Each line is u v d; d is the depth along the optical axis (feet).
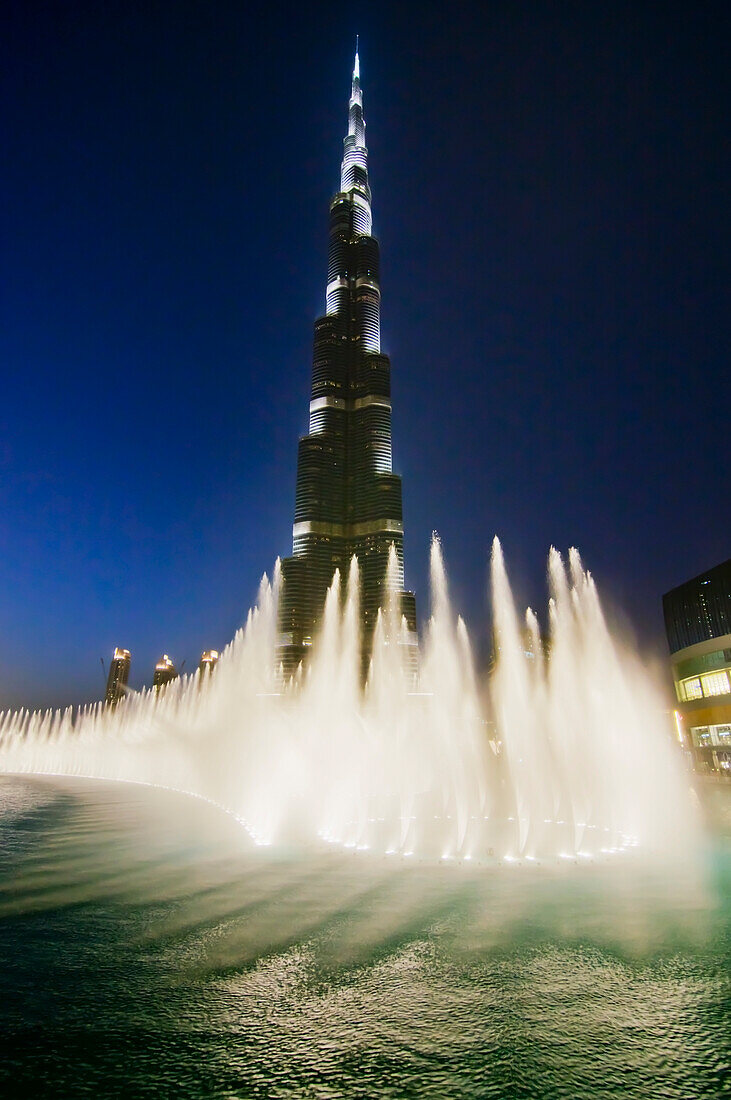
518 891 52.03
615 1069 22.91
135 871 61.36
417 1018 27.55
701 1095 21.17
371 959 35.47
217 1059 23.91
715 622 274.98
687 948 36.86
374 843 76.59
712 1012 27.91
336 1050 24.57
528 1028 26.43
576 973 32.91
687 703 298.97
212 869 61.93
